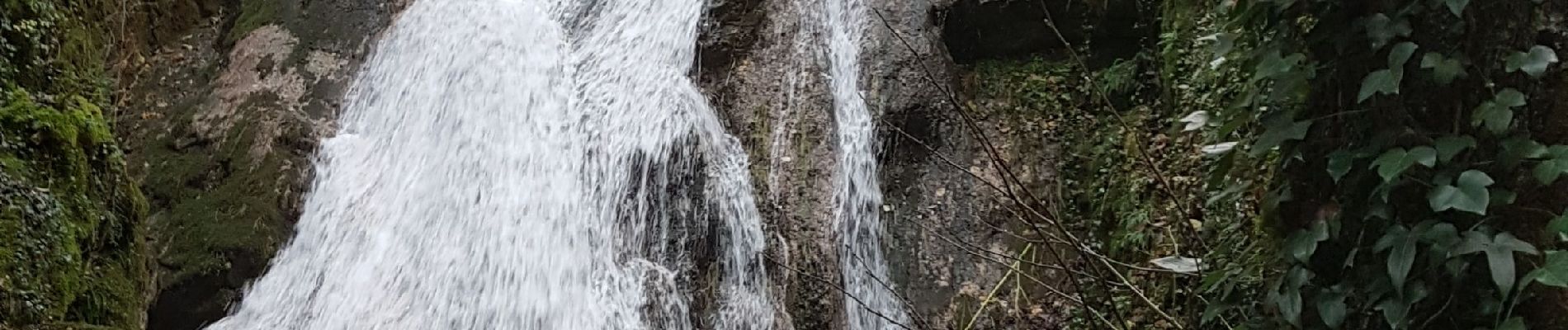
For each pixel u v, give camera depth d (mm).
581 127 6215
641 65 6488
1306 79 2906
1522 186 2594
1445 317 2670
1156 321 5105
